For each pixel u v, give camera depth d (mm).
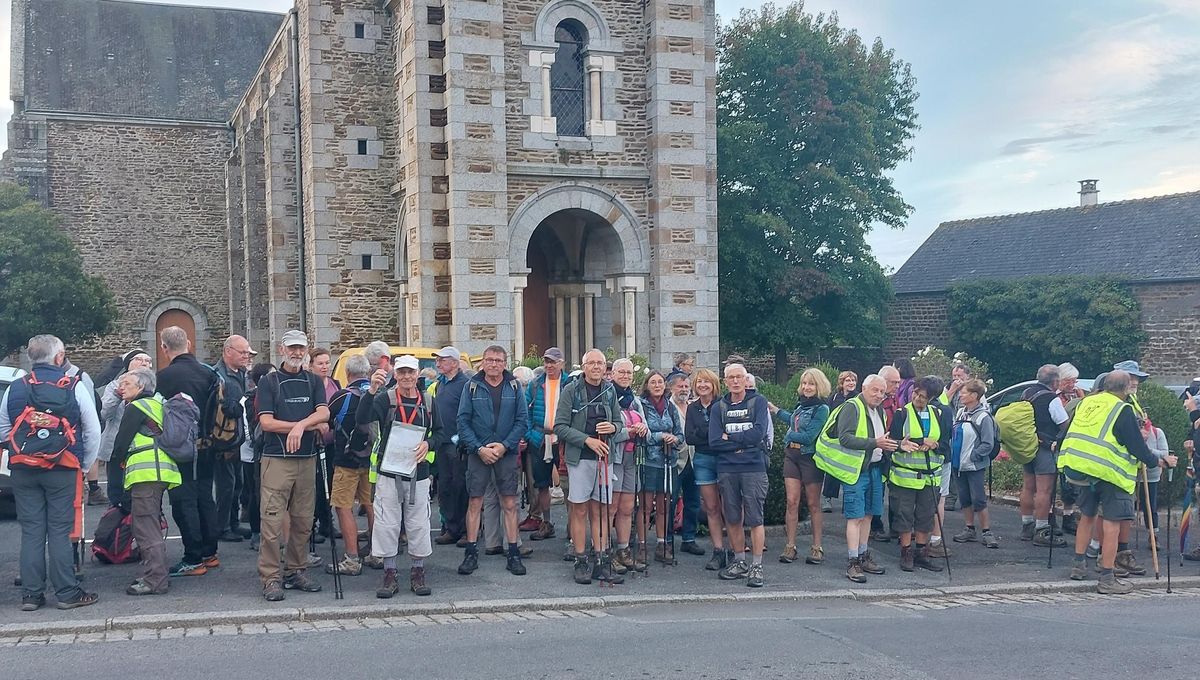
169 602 7637
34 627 6797
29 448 7137
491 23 15930
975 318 31000
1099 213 31719
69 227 30422
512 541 8930
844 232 29938
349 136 18844
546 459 10219
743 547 8953
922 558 9586
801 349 30766
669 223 16953
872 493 9531
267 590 7730
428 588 8125
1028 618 7676
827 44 29891
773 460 11180
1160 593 8867
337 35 18750
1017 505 13398
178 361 8617
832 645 6691
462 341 15789
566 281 18859
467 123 15805
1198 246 27391
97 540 9000
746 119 29969
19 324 24578
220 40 34875
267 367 9797
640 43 17219
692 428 9234
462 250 15797
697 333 17141
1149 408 12875
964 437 10688
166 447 7848
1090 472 8812
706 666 6129
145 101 31984
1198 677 5969
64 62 31969
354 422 8344
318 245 18625
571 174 16688
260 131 25734
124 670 5898
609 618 7523
